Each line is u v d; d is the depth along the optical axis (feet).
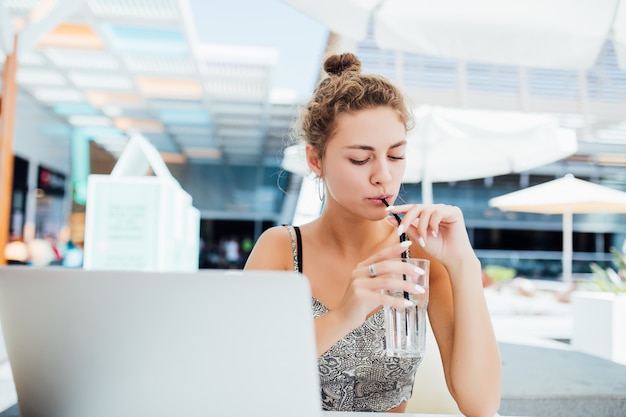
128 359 2.25
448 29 7.97
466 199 47.44
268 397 2.20
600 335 13.34
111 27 21.04
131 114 36.81
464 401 3.58
